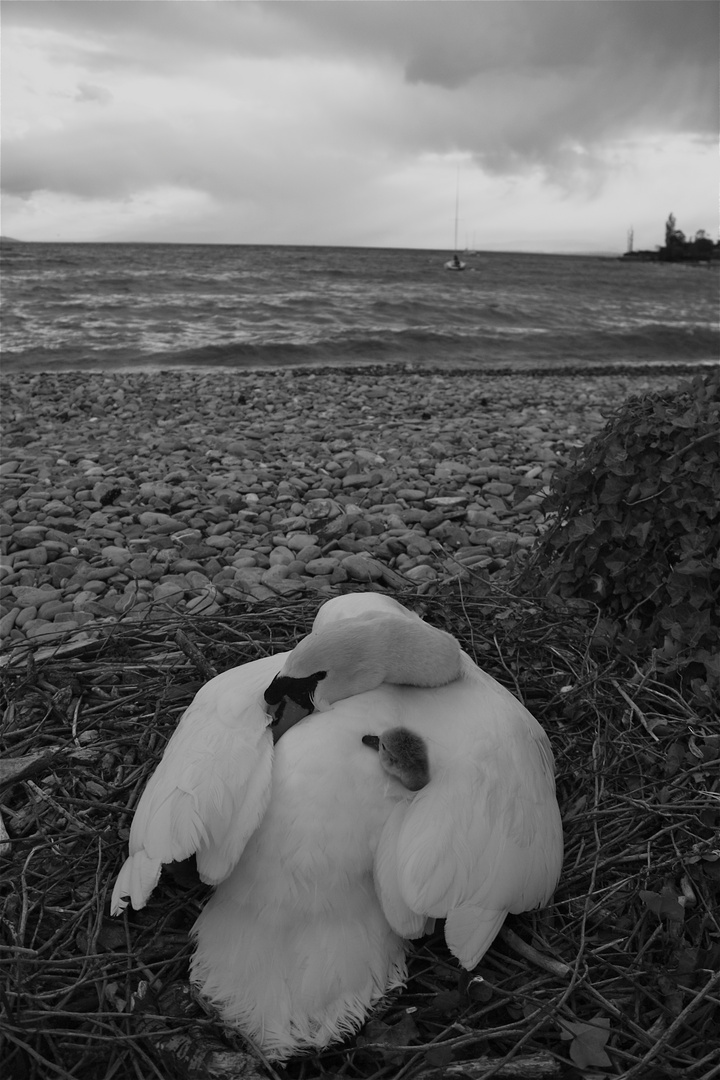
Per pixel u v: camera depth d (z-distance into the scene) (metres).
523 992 1.09
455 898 0.99
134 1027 1.07
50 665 1.62
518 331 10.23
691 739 1.42
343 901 0.99
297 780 1.03
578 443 3.82
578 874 1.23
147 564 2.23
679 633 1.57
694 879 1.22
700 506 1.64
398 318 11.17
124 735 1.48
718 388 1.78
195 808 1.00
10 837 1.30
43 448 3.59
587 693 1.52
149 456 3.47
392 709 1.13
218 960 1.00
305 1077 1.05
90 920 1.17
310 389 5.26
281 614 1.77
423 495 2.88
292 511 2.71
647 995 1.09
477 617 1.80
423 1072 1.02
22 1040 1.04
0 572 2.19
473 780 1.06
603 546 1.76
